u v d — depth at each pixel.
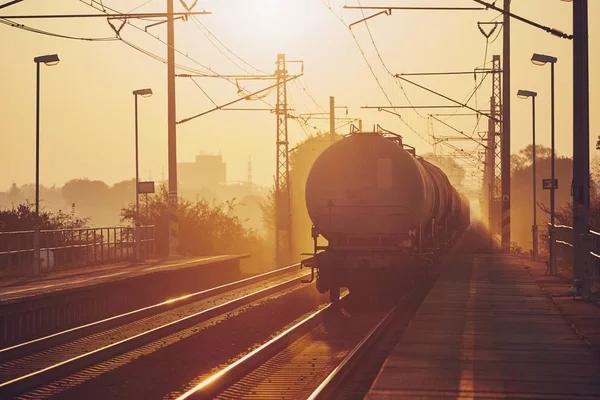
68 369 23.05
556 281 43.84
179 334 30.33
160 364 24.22
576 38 35.41
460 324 27.91
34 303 31.67
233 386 20.80
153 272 44.44
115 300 39.78
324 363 23.70
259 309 37.75
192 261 56.47
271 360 24.17
